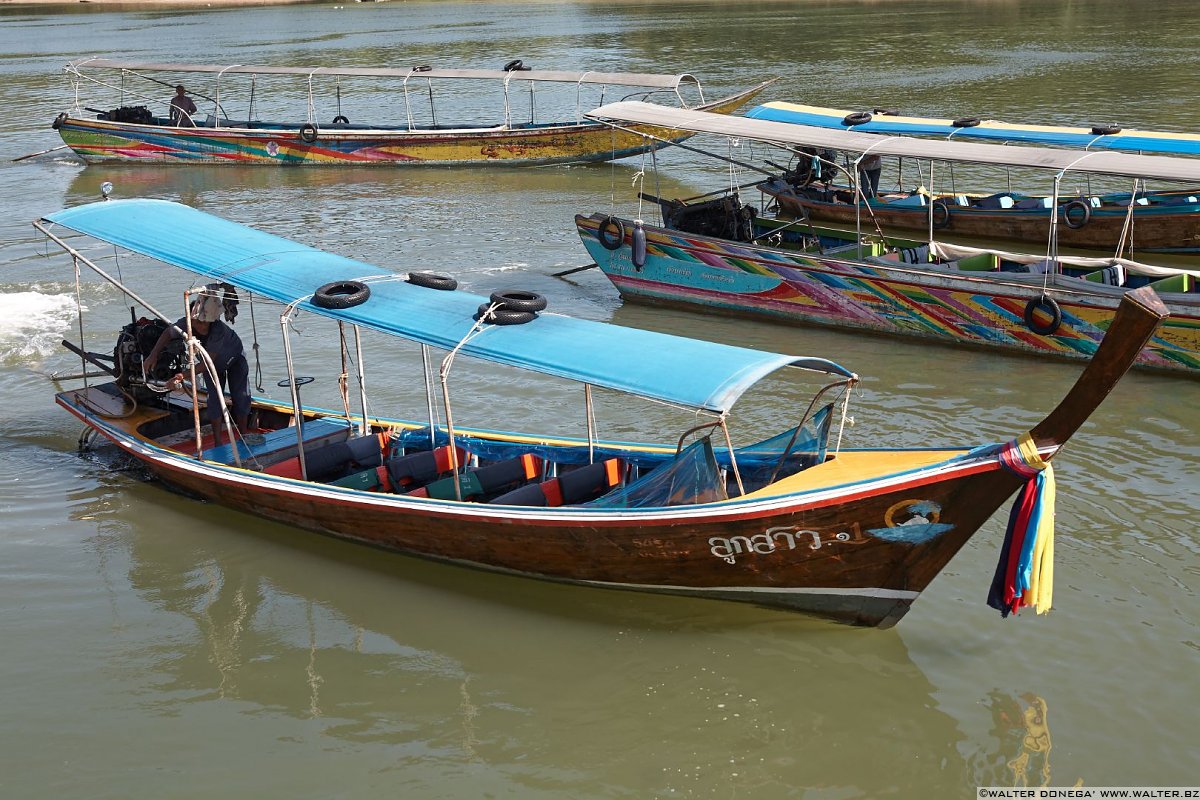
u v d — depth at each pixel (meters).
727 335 19.77
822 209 27.00
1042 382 16.98
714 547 10.63
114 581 12.20
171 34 77.12
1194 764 9.16
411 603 11.78
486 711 10.11
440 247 25.45
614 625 11.31
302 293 12.77
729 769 9.34
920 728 9.72
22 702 10.24
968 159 18.88
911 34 62.59
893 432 15.25
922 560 10.23
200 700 10.30
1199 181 16.88
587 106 42.66
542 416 16.03
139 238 14.26
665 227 21.75
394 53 60.69
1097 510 12.90
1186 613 10.97
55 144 38.94
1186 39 54.94
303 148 35.00
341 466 13.41
